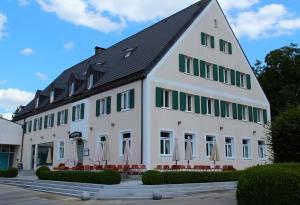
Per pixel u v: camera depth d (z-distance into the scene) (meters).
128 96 26.14
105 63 34.28
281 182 11.12
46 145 39.44
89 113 30.70
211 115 28.73
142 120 24.33
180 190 18.94
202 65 28.98
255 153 32.38
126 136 26.20
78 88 34.50
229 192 19.25
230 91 31.20
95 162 28.78
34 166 40.97
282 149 17.12
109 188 17.91
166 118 25.16
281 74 42.94
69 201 16.86
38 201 17.30
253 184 11.66
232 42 32.72
